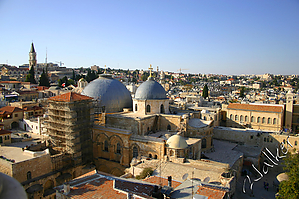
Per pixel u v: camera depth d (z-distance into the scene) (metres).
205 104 152.38
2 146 73.19
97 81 91.50
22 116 113.31
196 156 69.62
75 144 69.62
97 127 75.38
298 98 129.88
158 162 59.19
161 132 79.94
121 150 69.75
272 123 103.38
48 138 78.75
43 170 61.62
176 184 41.97
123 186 38.44
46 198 57.22
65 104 68.81
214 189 35.75
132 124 75.50
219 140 98.62
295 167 48.28
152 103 83.19
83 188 37.50
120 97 89.88
